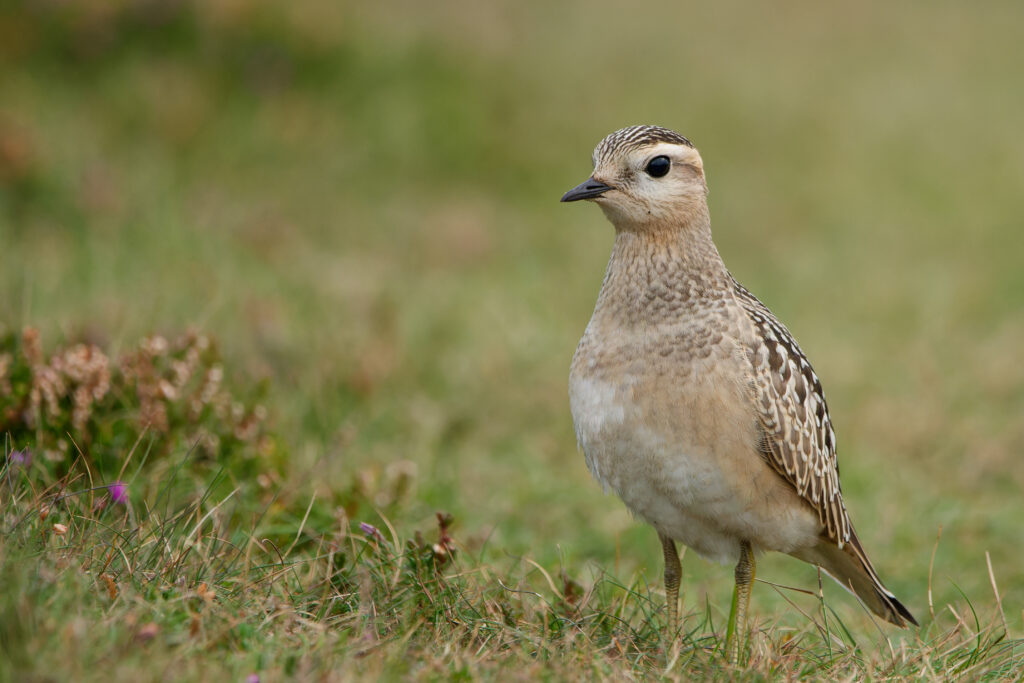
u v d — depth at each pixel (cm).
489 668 671
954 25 3400
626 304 786
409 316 1462
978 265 2008
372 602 721
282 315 1347
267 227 1697
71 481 792
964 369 1542
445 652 677
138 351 938
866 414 1362
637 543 1043
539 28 2566
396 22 2319
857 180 2300
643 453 768
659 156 794
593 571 943
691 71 2552
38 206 1605
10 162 1622
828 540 858
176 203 1700
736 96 2475
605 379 777
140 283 1361
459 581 807
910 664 761
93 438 873
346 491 952
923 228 2161
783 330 834
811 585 1030
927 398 1407
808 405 812
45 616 586
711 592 980
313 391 1182
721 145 2309
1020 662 764
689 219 802
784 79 2655
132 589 658
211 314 1248
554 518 1078
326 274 1575
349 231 1814
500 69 2286
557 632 756
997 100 2866
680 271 785
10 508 700
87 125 1856
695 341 762
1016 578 1019
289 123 2003
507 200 2038
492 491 1114
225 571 739
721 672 716
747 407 761
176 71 2017
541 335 1462
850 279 1875
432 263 1750
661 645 743
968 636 828
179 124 1912
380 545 829
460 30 2383
